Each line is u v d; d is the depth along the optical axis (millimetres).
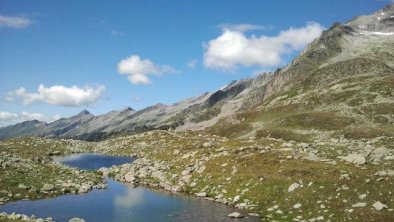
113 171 68750
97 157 107688
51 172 60812
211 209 41688
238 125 166750
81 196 49062
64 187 52344
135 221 37750
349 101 157875
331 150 57906
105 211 41469
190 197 48000
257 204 41375
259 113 184375
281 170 46750
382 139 72938
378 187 38094
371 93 159375
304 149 59625
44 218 38188
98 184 56750
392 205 34844
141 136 137500
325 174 43312
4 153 73500
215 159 58281
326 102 166750
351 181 40281
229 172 51750
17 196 45906
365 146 61531
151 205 44094
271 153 55469
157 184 55938
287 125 142750
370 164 46219
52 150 121125
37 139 140500
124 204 44625
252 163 52125
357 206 35594
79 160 99750
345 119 134000
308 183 41906
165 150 86188
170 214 40000
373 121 128875
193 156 64938
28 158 73312
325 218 34969
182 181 54781
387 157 48281
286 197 40719
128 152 113062
